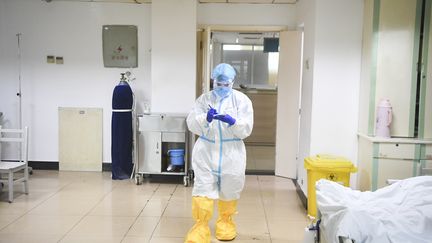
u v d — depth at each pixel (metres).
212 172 3.05
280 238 3.26
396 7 3.50
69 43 5.38
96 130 5.45
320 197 2.22
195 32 4.94
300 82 5.09
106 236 3.23
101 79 5.42
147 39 5.34
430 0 3.46
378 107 3.57
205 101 3.21
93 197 4.28
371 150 3.54
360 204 2.09
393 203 2.15
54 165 5.56
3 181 4.15
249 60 8.73
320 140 3.89
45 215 3.68
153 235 3.27
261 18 5.37
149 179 5.07
